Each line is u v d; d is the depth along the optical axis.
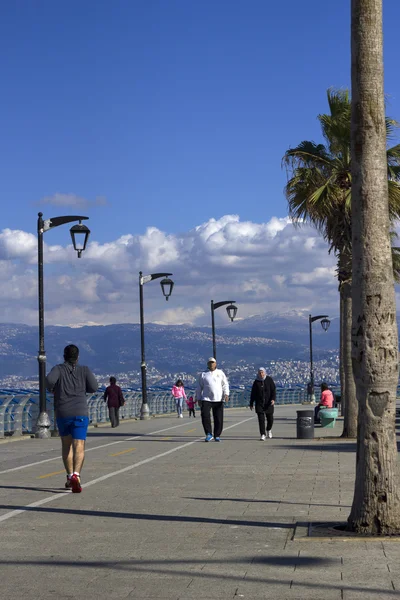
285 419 44.59
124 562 8.25
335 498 12.50
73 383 13.95
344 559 8.16
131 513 11.33
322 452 20.75
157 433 30.73
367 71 9.80
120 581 7.48
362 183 9.73
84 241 29.05
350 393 26.23
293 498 12.55
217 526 10.22
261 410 25.97
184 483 14.60
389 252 9.71
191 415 54.47
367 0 9.82
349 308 26.58
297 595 6.84
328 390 35.12
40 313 29.55
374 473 9.49
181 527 10.19
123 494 13.26
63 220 29.39
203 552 8.66
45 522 10.66
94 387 14.02
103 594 7.02
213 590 7.08
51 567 8.07
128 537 9.57
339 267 26.64
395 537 9.19
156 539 9.43
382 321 9.59
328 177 26.67
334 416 34.50
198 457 19.84
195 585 7.27
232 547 8.91
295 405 76.38
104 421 43.22
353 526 9.56
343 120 25.77
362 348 9.59
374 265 9.62
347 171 26.06
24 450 23.12
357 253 9.70
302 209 26.91
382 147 9.78
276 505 11.86
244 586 7.19
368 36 9.80
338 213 26.28
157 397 55.50
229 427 34.91
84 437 13.82
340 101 26.08
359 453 9.61
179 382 49.84
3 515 11.23
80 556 8.56
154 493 13.33
